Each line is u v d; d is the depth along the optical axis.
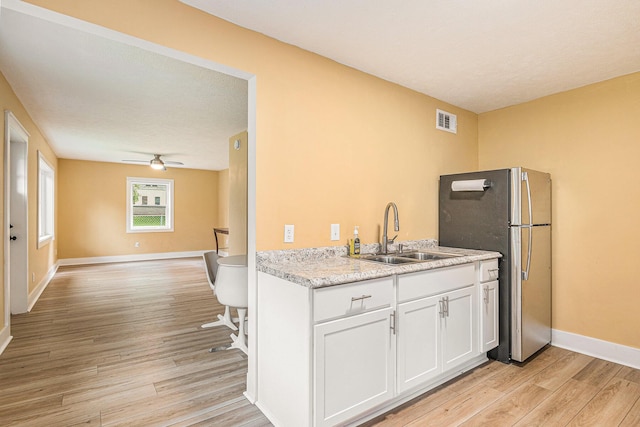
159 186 8.69
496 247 2.76
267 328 1.97
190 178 8.94
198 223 9.06
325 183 2.38
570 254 2.96
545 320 2.95
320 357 1.64
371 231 2.66
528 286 2.71
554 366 2.62
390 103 2.80
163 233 8.59
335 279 1.67
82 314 3.93
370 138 2.66
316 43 2.20
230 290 2.82
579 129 2.92
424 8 1.83
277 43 2.15
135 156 6.91
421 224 3.05
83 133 4.90
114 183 7.95
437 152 3.20
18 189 3.91
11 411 1.99
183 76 2.88
